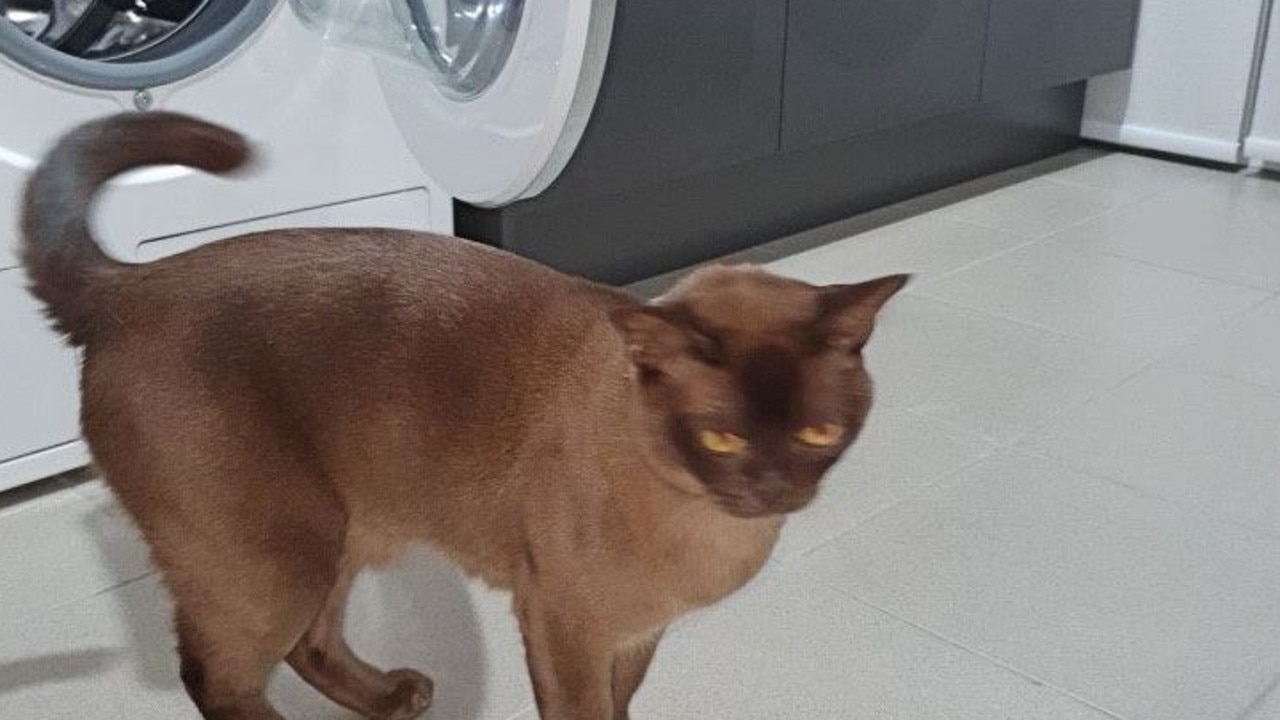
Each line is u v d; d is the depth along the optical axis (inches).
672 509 36.6
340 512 41.5
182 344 39.1
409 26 67.9
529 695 51.9
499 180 67.6
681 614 40.1
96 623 54.9
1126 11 118.0
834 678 52.6
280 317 39.7
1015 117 117.7
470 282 40.6
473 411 39.4
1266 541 61.9
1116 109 123.6
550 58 62.0
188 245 64.4
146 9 63.6
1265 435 71.6
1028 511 64.2
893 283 33.3
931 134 110.0
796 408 33.2
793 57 90.7
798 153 99.0
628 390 36.9
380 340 39.9
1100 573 59.4
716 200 95.0
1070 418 73.2
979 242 100.3
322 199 68.9
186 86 62.1
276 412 39.4
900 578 59.0
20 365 60.8
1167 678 52.7
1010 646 54.6
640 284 91.6
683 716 50.4
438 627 56.0
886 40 97.0
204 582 40.4
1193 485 66.6
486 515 40.3
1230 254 98.3
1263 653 54.2
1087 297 89.8
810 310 34.1
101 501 63.7
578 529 37.8
